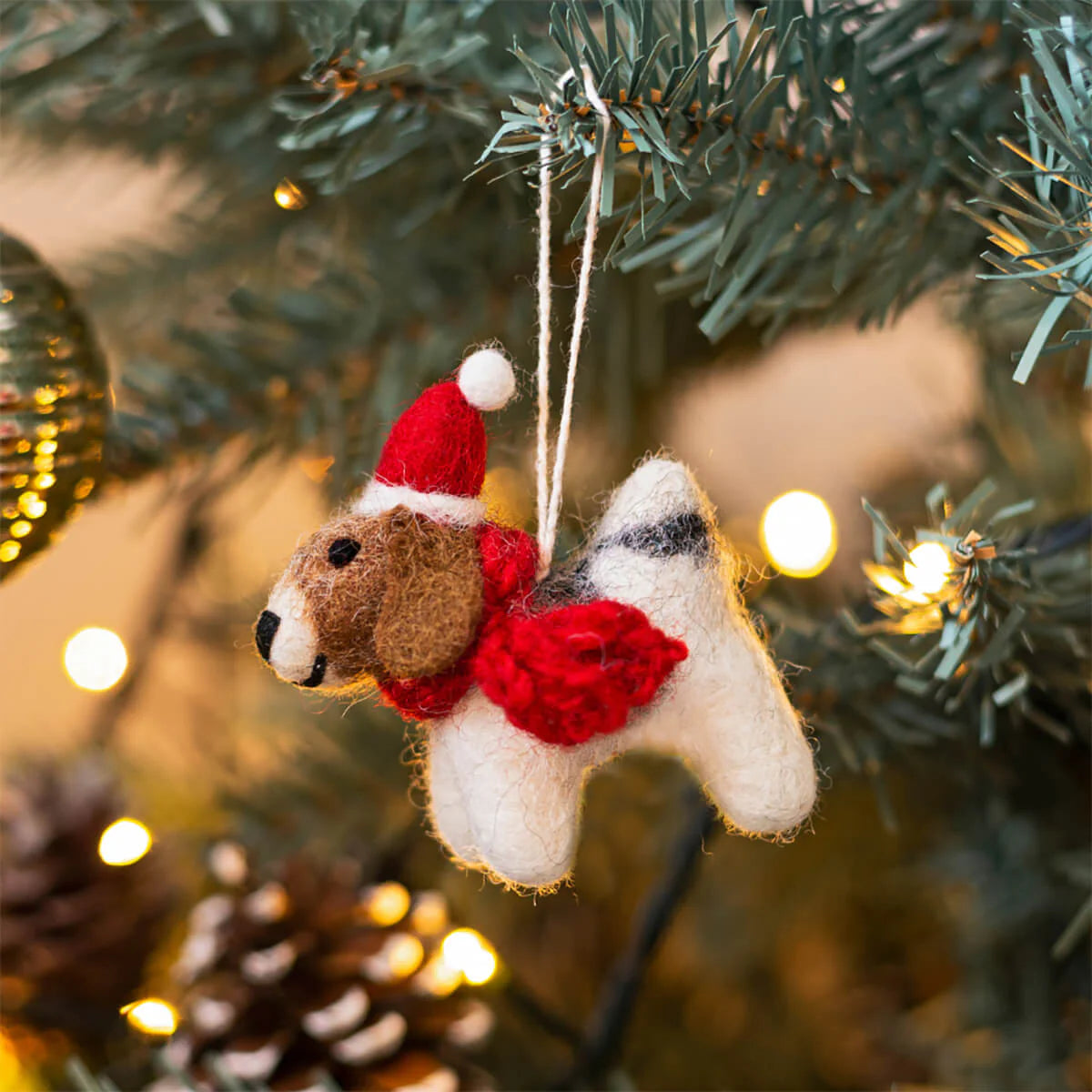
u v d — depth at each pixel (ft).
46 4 1.65
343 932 1.84
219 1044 1.79
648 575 1.46
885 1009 2.37
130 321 1.97
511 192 1.70
